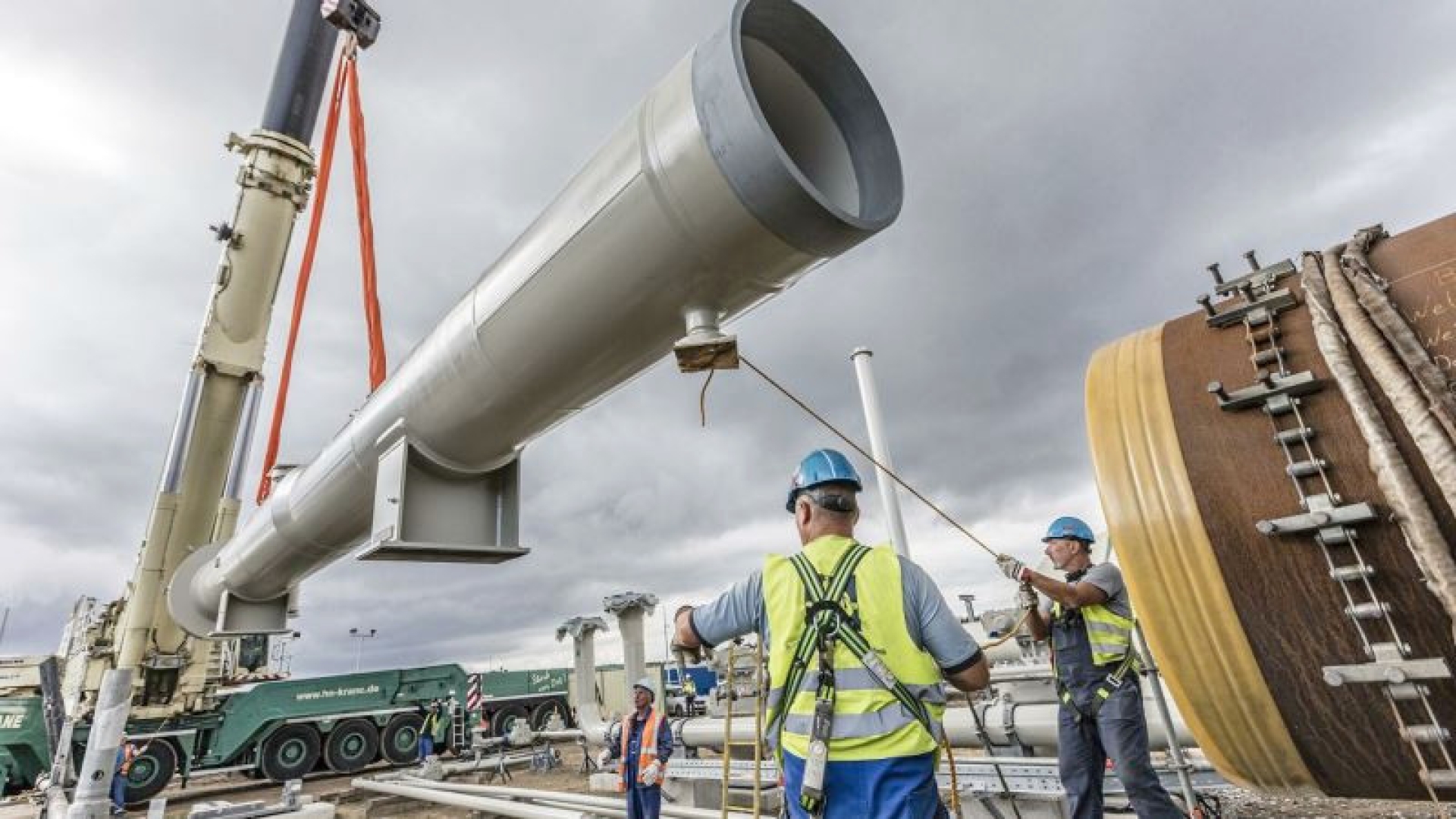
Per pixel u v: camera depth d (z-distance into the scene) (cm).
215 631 856
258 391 1253
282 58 1309
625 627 739
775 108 243
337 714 1590
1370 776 182
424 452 412
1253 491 190
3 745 1323
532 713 1995
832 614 197
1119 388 226
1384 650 169
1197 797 430
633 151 245
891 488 634
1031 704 588
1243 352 204
